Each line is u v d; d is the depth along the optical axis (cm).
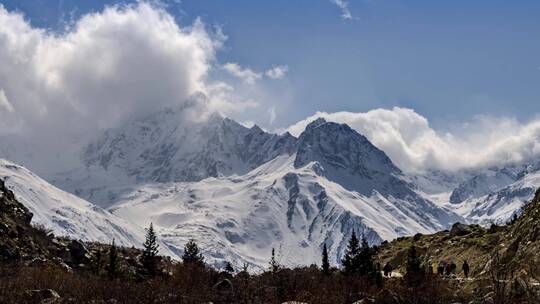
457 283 9312
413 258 10194
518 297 7588
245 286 10325
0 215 10644
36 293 8475
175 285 10331
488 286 8306
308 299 9838
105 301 8850
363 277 10625
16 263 9688
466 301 8419
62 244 11375
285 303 9394
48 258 10581
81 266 10888
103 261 11200
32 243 10625
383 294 8719
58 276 9456
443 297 8669
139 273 11369
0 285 8619
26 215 11450
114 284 9606
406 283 9275
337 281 10662
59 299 8475
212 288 10238
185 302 9362
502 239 11244
